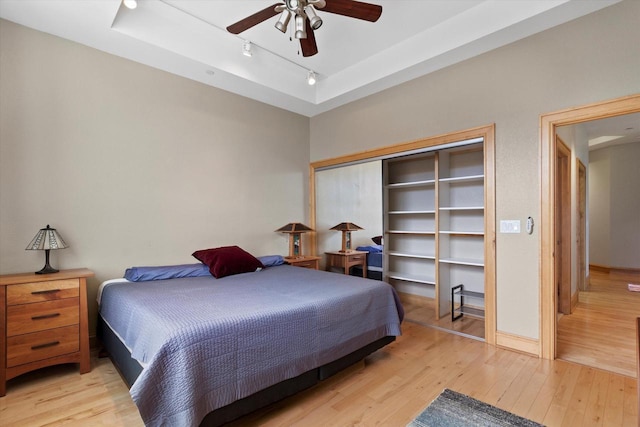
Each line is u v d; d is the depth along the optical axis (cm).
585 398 205
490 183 293
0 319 213
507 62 283
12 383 229
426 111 342
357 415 191
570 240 374
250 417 189
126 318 207
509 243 283
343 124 434
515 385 222
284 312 194
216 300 217
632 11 225
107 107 298
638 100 222
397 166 449
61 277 236
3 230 248
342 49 343
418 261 427
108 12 242
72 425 181
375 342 255
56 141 272
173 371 149
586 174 487
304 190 477
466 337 314
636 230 615
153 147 326
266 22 297
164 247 333
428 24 299
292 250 429
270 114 432
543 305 264
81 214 284
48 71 268
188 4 272
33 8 237
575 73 248
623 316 366
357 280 291
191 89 354
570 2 229
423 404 201
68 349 238
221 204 380
